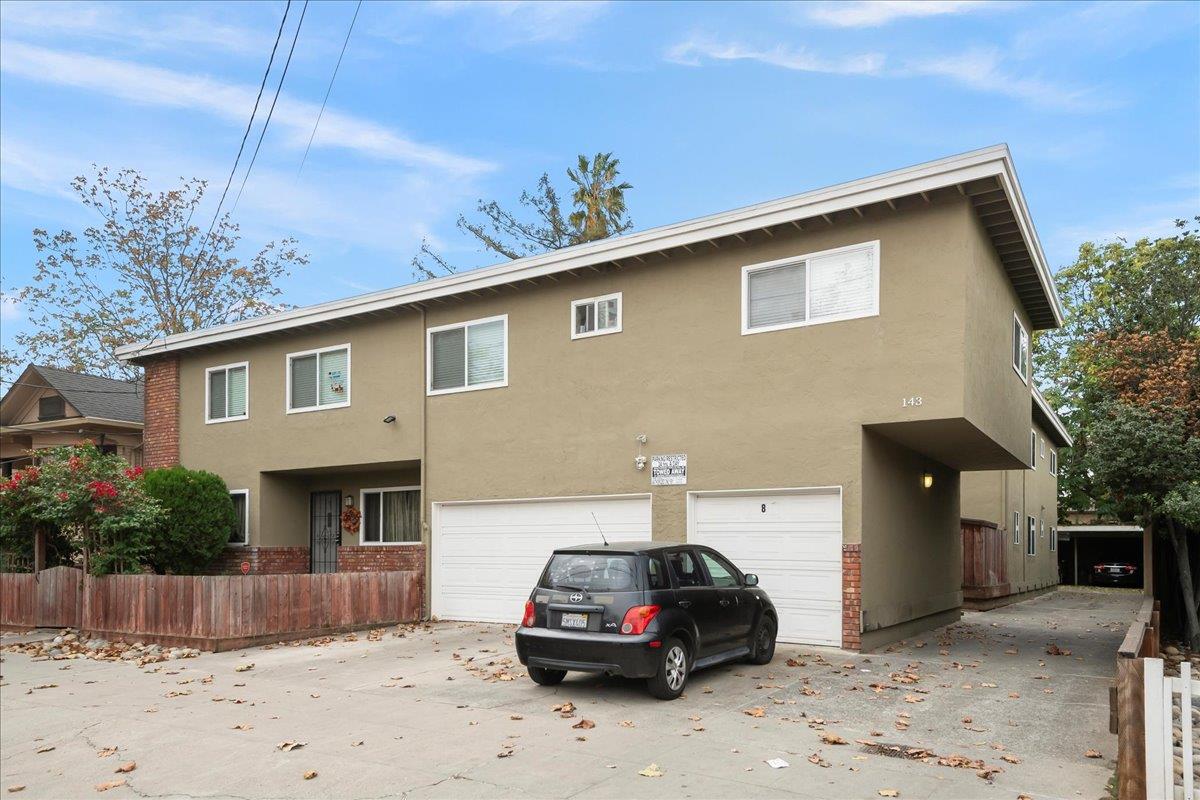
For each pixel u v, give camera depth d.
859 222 12.48
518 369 15.95
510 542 15.95
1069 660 11.95
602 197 39.34
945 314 11.70
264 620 13.94
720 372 13.54
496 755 7.50
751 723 8.41
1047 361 37.50
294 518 20.27
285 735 8.41
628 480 14.38
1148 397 14.57
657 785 6.65
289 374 19.34
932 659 11.88
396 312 17.69
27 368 25.94
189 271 34.06
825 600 12.56
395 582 16.23
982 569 20.62
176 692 10.55
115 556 15.24
